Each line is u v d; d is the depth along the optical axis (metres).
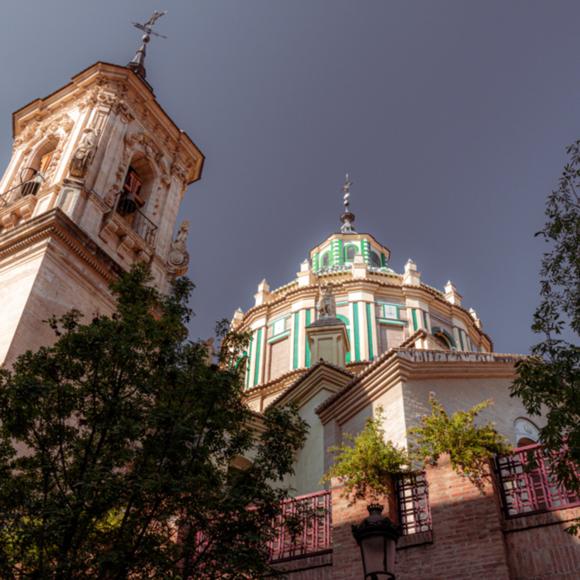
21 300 20.03
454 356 18.66
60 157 26.89
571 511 11.59
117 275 23.47
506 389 19.42
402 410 17.23
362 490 13.77
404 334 41.88
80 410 12.55
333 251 53.94
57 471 12.07
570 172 12.73
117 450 11.59
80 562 10.39
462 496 12.52
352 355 39.81
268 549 13.49
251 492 11.92
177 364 13.34
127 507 11.09
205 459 12.03
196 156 32.78
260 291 47.31
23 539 10.41
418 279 46.22
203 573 11.41
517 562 11.58
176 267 27.52
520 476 12.62
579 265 11.88
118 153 27.55
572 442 10.03
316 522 14.67
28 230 21.98
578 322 11.55
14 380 12.10
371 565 9.59
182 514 11.99
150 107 30.58
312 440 23.61
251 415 13.84
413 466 14.76
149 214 28.20
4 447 11.84
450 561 11.98
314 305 43.03
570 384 10.72
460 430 13.30
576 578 10.98
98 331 12.77
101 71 29.44
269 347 42.94
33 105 30.98
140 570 10.84
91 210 24.36
